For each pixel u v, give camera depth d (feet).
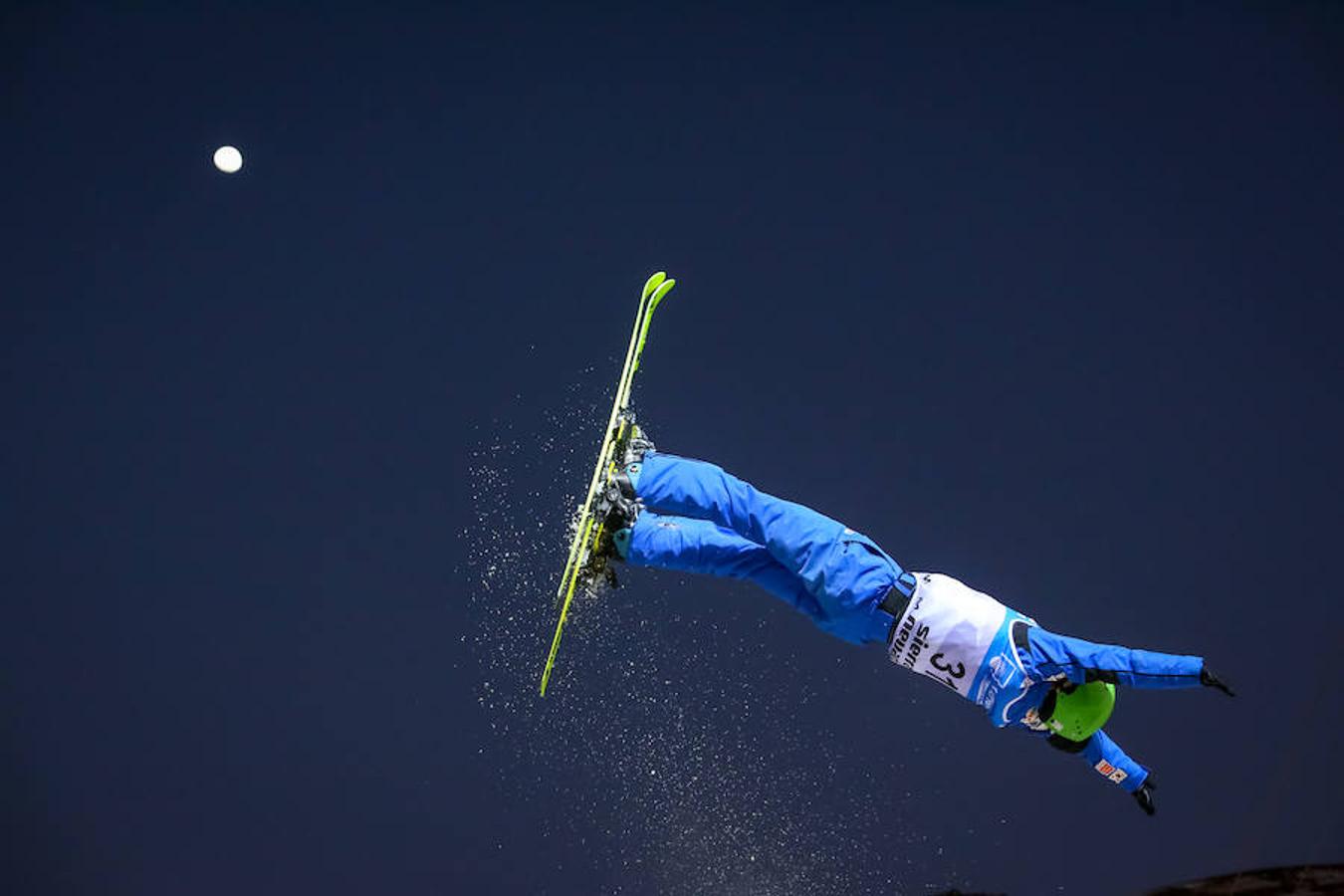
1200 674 48.85
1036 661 51.96
